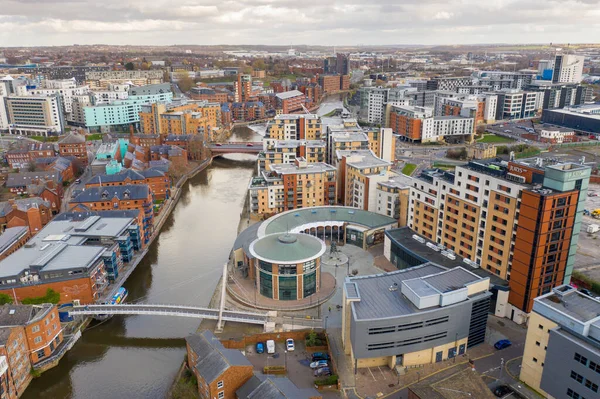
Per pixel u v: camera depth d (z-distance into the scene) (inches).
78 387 4372.5
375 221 7007.9
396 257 6190.9
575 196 4640.8
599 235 7362.2
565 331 3629.4
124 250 6382.9
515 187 4790.8
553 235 4658.0
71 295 5324.8
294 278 5413.4
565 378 3614.7
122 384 4402.1
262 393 3516.2
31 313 4488.2
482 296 4416.8
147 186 7785.4
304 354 4525.1
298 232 6747.1
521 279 4813.0
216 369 3774.6
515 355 4402.1
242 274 6200.8
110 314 5403.5
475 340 4547.2
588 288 5620.1
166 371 4566.9
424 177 6373.0
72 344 4901.6
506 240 5012.3
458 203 5634.8
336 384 4001.0
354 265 6358.3
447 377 3742.6
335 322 5064.0
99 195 7598.4
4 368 3907.5
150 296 5876.0
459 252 5738.2
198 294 5910.4
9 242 6368.1
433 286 4414.4
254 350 4589.1
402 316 4072.3
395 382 4060.0
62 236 6053.2
